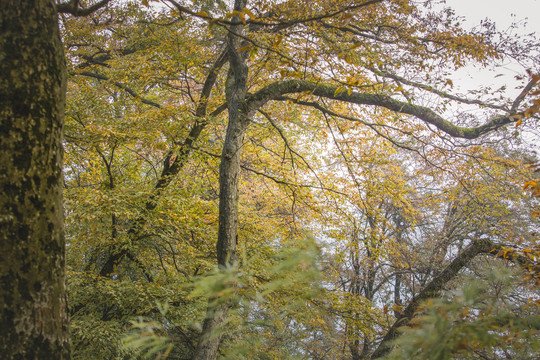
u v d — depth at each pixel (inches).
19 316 83.5
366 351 432.1
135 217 304.7
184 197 319.6
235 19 308.5
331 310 305.9
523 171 342.3
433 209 565.6
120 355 234.5
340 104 397.1
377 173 390.3
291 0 293.9
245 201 516.4
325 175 425.7
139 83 347.3
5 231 84.2
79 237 314.8
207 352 181.9
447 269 249.6
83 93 340.2
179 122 326.0
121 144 318.0
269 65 320.8
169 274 330.6
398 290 654.5
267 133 426.9
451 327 30.9
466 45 316.2
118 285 293.4
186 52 344.8
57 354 88.2
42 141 90.3
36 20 91.0
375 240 370.0
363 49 307.9
